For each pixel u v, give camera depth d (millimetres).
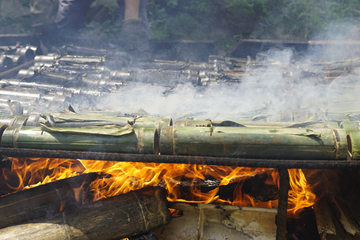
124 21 4047
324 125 1922
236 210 2047
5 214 1817
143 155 1731
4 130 1792
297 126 1936
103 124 1845
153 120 1979
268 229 1950
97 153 1730
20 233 1710
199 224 1968
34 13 4418
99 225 1773
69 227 1745
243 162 1681
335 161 1641
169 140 1754
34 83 3061
